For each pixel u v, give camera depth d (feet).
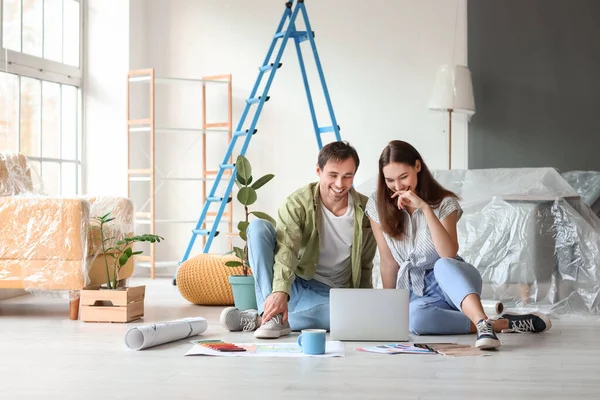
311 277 10.43
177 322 9.85
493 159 20.34
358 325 9.65
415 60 20.56
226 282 13.74
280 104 21.12
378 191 10.18
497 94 20.31
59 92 19.63
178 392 6.83
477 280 9.66
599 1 19.93
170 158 21.65
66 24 19.89
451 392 6.84
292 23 17.58
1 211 12.39
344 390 6.91
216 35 21.40
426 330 10.20
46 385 7.14
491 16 20.29
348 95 20.81
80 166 20.51
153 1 21.56
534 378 7.46
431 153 20.49
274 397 6.64
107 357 8.64
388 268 10.50
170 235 21.67
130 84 20.48
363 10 20.72
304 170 21.04
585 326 11.38
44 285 12.22
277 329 9.96
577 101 20.03
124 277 13.91
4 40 17.33
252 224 10.30
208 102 21.45
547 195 13.57
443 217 10.09
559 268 13.12
